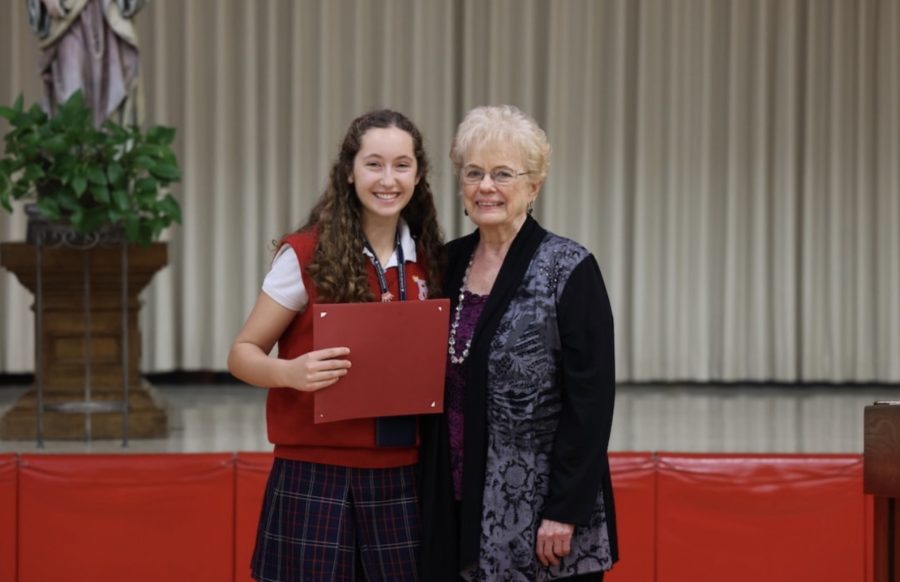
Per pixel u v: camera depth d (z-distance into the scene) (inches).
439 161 375.6
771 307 387.2
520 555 113.9
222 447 242.7
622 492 194.4
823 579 195.0
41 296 245.8
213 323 367.6
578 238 381.1
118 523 192.1
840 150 381.4
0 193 235.1
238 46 365.7
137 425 252.5
